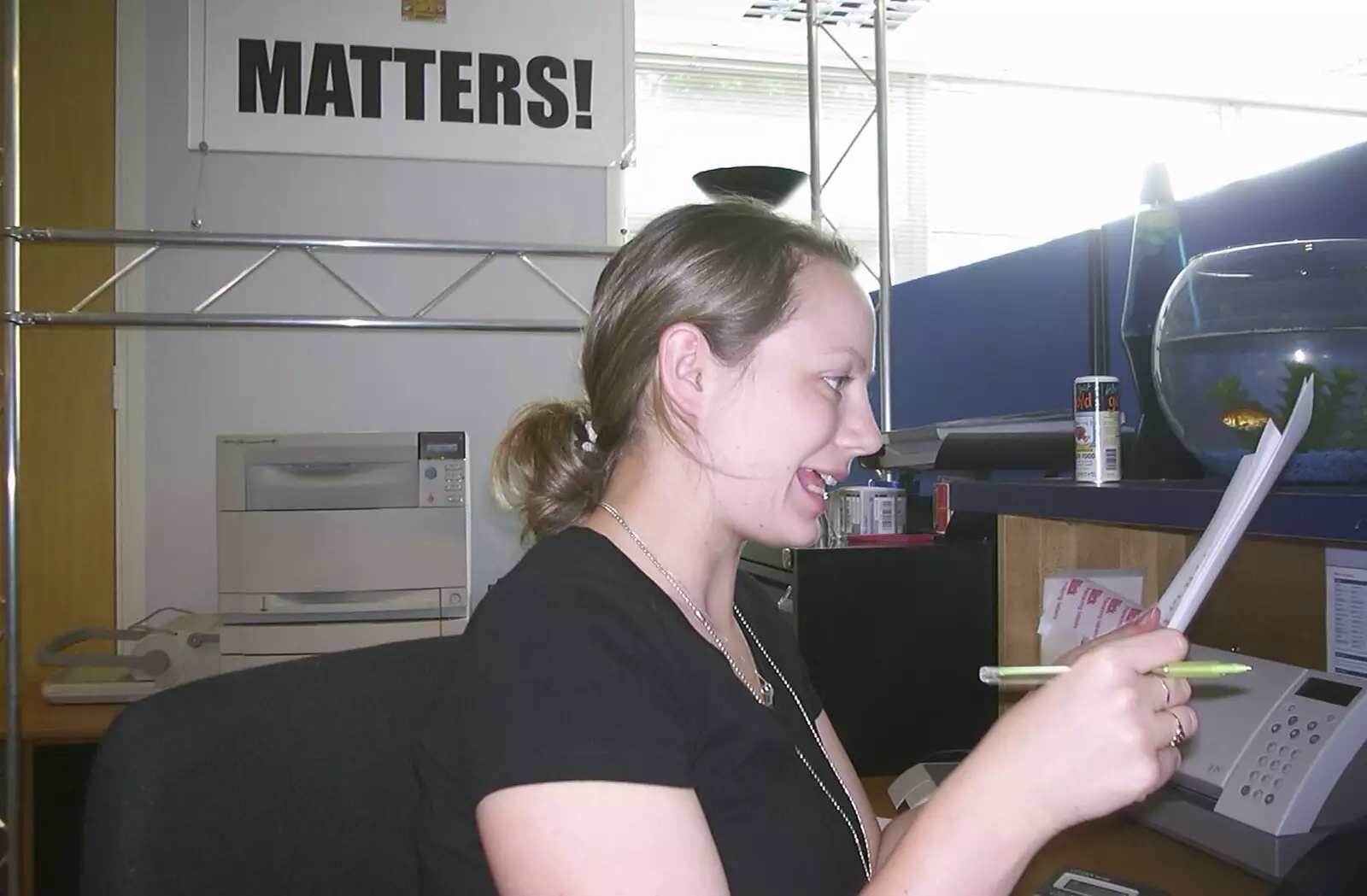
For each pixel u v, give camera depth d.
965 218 4.53
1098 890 0.94
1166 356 1.03
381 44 2.96
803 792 0.78
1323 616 1.21
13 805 2.04
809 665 1.47
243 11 2.88
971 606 1.52
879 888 0.61
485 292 3.04
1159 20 3.99
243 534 2.18
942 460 1.53
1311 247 0.92
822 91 4.39
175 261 2.86
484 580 3.02
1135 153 4.77
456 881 0.70
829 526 1.81
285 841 0.75
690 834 0.63
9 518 2.11
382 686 0.84
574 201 3.10
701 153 4.28
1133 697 0.62
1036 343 2.01
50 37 2.77
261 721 0.76
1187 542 1.37
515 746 0.62
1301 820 0.93
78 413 2.77
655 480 0.80
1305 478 0.90
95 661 2.19
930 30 4.07
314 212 2.95
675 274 0.77
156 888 0.68
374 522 2.21
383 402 2.98
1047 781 0.61
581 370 0.87
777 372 0.76
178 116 2.87
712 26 3.97
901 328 2.57
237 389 2.89
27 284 2.75
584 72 3.07
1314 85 4.71
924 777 1.27
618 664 0.67
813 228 0.83
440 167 3.02
